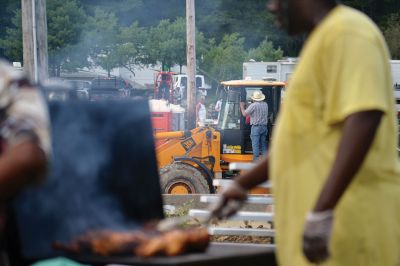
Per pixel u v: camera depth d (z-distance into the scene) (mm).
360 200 4211
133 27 71750
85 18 69875
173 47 72188
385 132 4277
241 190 4914
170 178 18359
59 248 4660
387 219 4277
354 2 95688
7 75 3516
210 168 20891
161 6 85500
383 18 93188
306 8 4371
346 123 4047
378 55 4117
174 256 4559
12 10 73438
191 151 20406
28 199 4684
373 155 4230
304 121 4273
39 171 3314
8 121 3354
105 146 5273
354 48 4094
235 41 72062
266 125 23641
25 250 4648
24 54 24953
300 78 4289
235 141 23578
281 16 4477
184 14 85938
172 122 27094
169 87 66188
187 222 7766
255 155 23391
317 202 4055
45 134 3371
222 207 4949
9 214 4582
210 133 20766
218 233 7062
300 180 4281
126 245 4590
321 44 4207
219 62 69688
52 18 68250
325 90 4219
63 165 5020
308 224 4047
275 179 4414
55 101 5113
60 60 69250
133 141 5406
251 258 4793
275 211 4453
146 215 5383
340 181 4020
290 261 4359
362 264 4234
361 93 4023
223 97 24516
